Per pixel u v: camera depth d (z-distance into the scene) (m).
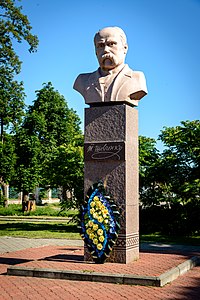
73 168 19.05
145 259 10.18
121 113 9.92
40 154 37.34
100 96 10.13
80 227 9.91
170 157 18.28
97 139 10.07
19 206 38.53
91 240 9.71
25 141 35.56
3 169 32.47
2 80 29.23
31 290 7.91
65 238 16.55
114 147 9.88
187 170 18.42
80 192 18.95
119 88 10.04
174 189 18.36
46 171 20.16
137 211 10.20
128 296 7.47
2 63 28.12
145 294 7.59
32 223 23.92
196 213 17.83
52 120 42.34
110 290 7.86
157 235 17.97
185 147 18.19
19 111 33.62
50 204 45.34
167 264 9.53
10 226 21.97
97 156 10.01
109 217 9.66
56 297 7.45
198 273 9.45
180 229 17.98
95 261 9.62
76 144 20.53
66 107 43.41
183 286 8.20
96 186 9.88
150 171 18.70
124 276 8.33
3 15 26.81
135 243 10.05
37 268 9.04
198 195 17.86
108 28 10.30
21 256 11.95
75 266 9.24
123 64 10.40
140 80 10.05
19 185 35.03
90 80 10.45
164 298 7.36
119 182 9.80
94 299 7.31
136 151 10.29
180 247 14.23
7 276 9.06
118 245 9.68
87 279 8.56
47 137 40.00
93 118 10.15
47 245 14.55
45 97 42.75
